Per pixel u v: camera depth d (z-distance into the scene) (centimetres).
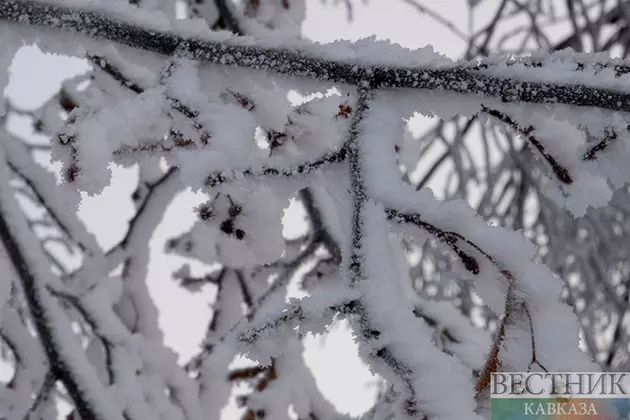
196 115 126
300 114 134
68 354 145
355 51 129
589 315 259
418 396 119
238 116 127
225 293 204
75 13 129
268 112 133
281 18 180
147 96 127
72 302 160
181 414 168
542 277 123
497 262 124
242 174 125
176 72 128
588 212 255
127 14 129
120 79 137
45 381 144
